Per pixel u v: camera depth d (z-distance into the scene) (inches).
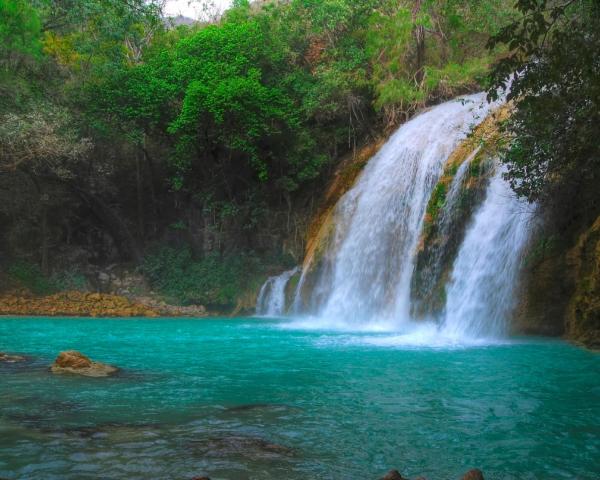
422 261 724.7
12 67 1076.5
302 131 1065.5
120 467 181.2
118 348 504.1
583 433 229.3
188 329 698.2
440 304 687.1
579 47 339.9
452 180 736.3
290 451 202.2
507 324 601.0
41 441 207.8
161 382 329.7
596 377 354.6
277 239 1083.3
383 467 187.8
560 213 597.9
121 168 1235.2
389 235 829.8
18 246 1144.8
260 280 1030.4
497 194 665.6
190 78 1062.4
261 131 1029.8
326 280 912.3
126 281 1139.3
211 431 225.0
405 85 994.1
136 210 1237.7
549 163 506.9
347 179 1008.9
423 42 1055.0
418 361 420.5
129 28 1192.8
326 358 435.8
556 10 330.3
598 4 353.7
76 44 1160.8
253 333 645.3
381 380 340.5
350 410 264.4
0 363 394.3
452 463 193.3
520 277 608.1
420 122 927.0
